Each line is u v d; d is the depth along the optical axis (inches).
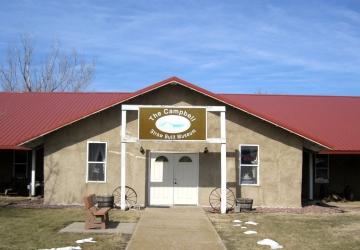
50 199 866.1
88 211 610.9
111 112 879.7
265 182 880.3
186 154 885.2
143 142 876.0
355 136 1077.8
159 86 862.5
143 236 566.9
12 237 550.6
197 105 879.1
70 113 1117.7
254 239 560.4
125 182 852.6
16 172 1067.9
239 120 887.1
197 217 722.2
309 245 531.2
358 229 637.3
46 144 873.5
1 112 1122.0
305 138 866.1
